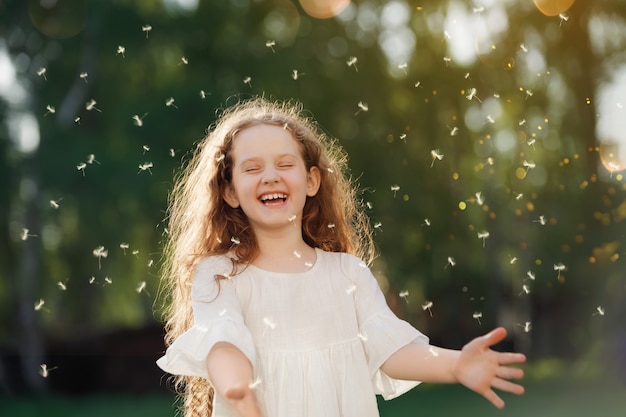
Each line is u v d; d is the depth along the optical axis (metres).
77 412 16.86
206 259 4.06
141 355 20.48
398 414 14.55
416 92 22.56
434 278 22.03
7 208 23.61
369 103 23.28
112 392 20.31
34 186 22.84
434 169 22.27
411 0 22.59
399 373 3.88
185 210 4.51
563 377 19.89
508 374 3.58
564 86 20.62
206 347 3.65
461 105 21.83
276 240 4.07
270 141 4.07
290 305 3.93
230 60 23.45
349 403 3.88
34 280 23.16
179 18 23.50
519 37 20.33
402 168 22.48
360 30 23.81
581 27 20.30
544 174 18.59
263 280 3.97
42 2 23.34
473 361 3.62
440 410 15.00
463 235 21.75
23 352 21.84
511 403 15.81
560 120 20.31
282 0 23.81
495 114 20.09
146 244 24.53
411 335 3.93
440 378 3.73
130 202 22.48
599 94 20.23
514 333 21.67
